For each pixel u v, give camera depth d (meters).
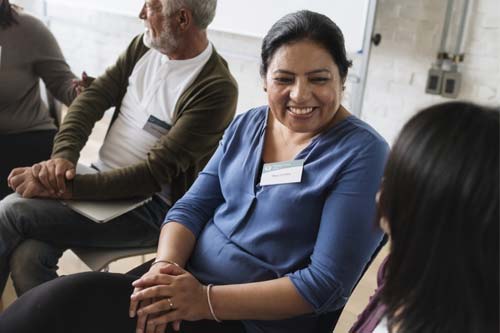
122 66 1.86
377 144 1.13
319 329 1.20
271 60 1.17
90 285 1.15
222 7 3.16
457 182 0.60
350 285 1.11
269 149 1.29
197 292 1.13
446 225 0.61
